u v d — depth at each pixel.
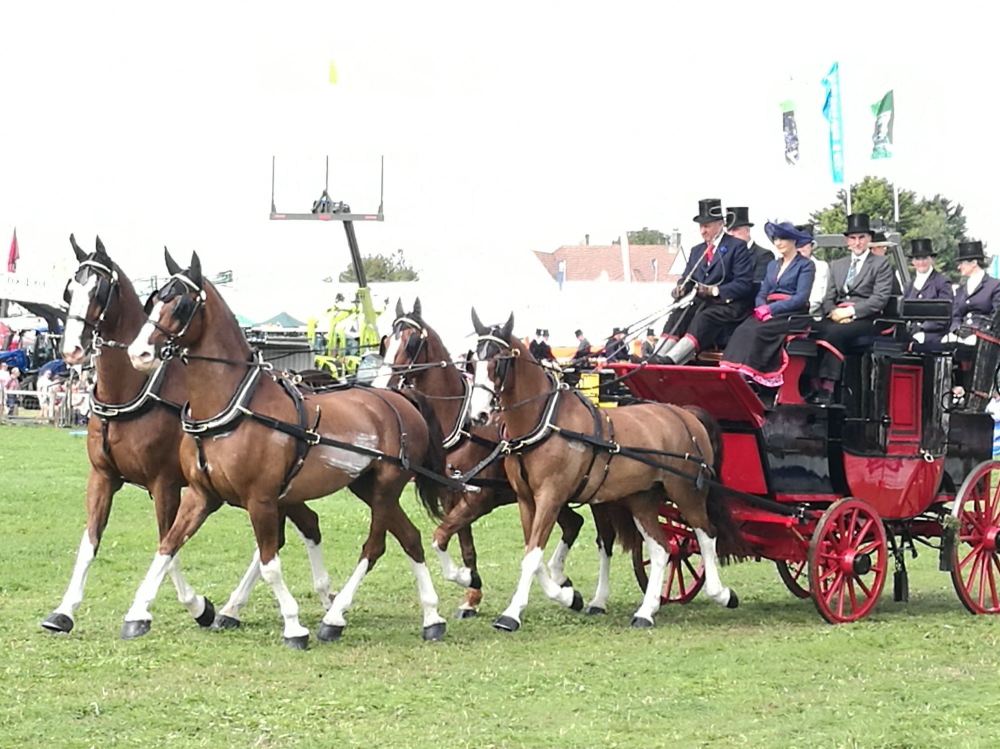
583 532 18.02
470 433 12.09
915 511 12.46
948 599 13.21
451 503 11.55
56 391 33.00
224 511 18.83
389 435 10.80
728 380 11.53
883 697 8.54
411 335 12.12
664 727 7.73
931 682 8.98
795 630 11.11
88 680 8.75
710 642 10.45
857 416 12.09
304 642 10.01
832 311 12.19
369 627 11.12
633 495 11.68
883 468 12.17
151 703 8.15
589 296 32.28
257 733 7.53
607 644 10.35
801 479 11.87
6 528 16.39
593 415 11.23
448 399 12.16
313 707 8.11
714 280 12.64
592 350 14.08
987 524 12.59
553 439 10.99
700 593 13.43
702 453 11.85
